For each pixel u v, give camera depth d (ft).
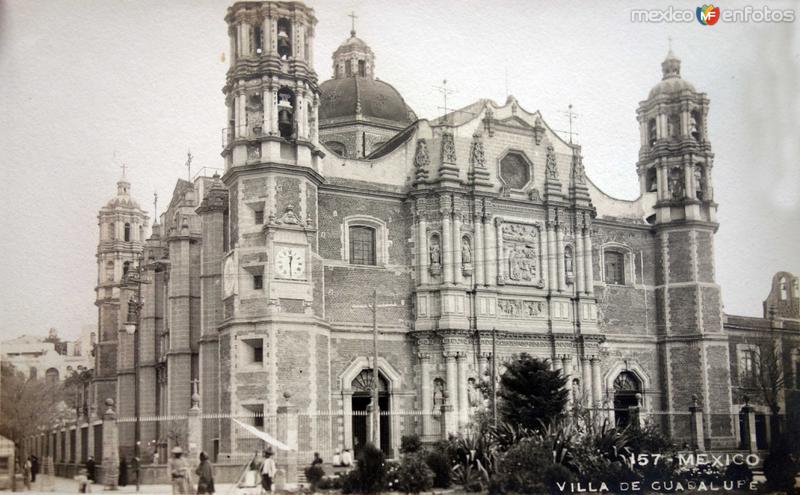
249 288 184.14
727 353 235.61
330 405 190.29
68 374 298.15
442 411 188.34
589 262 225.76
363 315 200.03
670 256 240.73
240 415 176.76
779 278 242.58
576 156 230.27
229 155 193.98
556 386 175.32
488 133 218.59
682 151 242.58
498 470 145.59
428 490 144.66
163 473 164.55
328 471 176.45
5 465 166.09
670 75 249.34
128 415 268.41
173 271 220.23
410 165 212.43
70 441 185.68
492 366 188.34
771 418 240.94
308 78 193.98
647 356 237.04
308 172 189.57
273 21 192.54
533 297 216.54
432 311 204.23
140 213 317.83
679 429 232.73
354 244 204.85
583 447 151.53
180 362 215.31
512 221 216.74
